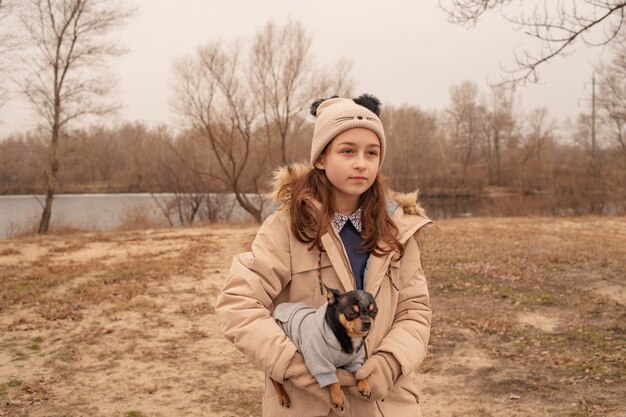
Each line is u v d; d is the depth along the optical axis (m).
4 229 24.81
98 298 9.27
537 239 16.05
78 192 49.97
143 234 20.11
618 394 5.34
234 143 29.39
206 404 5.36
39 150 24.42
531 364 6.27
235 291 2.16
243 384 5.88
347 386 2.02
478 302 9.09
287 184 2.35
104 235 19.89
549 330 7.50
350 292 1.96
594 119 41.38
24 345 6.91
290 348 1.99
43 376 5.89
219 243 17.00
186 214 30.34
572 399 5.29
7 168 46.50
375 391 2.02
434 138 67.88
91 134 30.44
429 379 6.02
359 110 2.23
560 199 30.59
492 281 10.45
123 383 5.80
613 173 33.38
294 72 27.95
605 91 36.03
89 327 7.71
